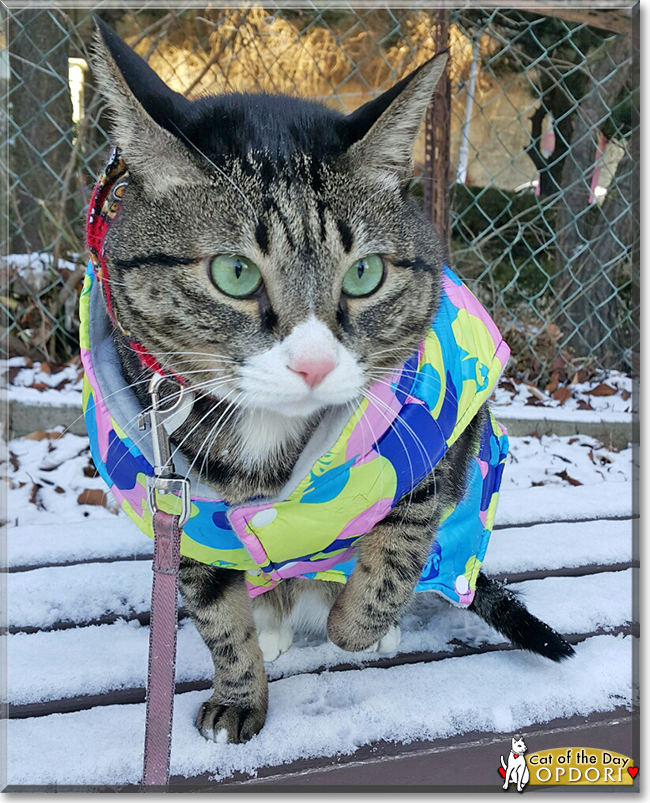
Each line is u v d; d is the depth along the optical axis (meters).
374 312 0.30
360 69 1.24
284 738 0.32
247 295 0.28
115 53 0.27
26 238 0.96
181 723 0.34
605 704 0.36
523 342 1.02
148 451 0.28
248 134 0.29
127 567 0.47
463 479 0.38
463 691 0.36
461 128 1.20
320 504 0.29
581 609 0.43
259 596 0.39
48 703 0.35
